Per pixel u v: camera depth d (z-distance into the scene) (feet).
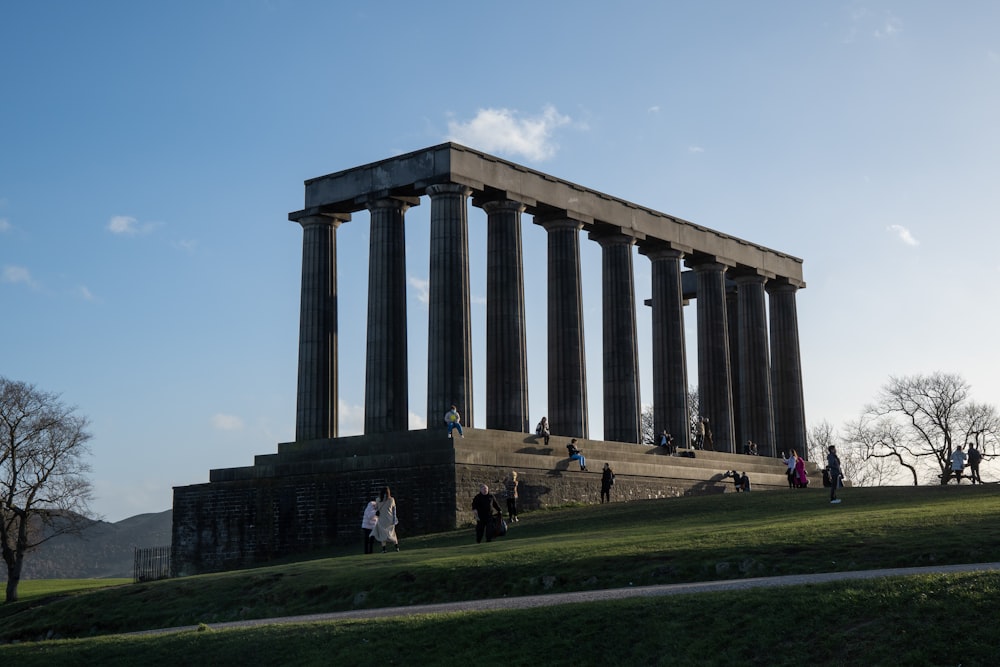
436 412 238.27
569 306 264.52
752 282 330.34
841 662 77.05
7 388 294.46
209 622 130.11
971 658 74.18
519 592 118.32
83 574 635.66
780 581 101.19
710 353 310.65
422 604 119.55
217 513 234.38
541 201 262.06
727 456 293.23
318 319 260.83
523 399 249.55
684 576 115.65
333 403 260.62
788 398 339.57
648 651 83.71
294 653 95.40
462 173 246.47
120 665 101.24
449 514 207.21
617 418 276.41
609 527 172.86
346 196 259.80
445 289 241.35
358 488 217.97
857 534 124.47
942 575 88.02
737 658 80.07
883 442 463.42
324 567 143.84
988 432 445.37
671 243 298.56
